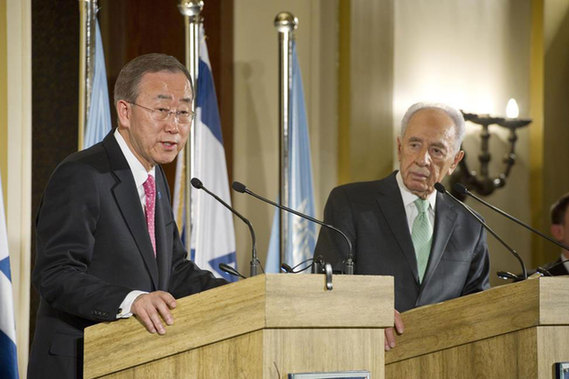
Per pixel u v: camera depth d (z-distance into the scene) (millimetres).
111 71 14422
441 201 9789
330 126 15688
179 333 6086
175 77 7621
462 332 7320
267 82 15328
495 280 16781
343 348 6098
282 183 13750
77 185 7102
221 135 13438
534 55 17609
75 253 6938
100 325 6266
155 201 7742
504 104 17219
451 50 16594
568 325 7059
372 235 9453
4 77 12078
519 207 17281
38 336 7137
